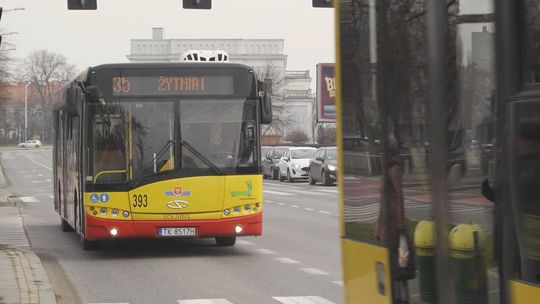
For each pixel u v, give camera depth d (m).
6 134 147.25
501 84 3.42
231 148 15.03
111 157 14.73
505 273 3.38
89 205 14.68
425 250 4.05
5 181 53.06
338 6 5.14
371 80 4.66
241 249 16.81
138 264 14.67
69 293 11.70
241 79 15.09
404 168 4.26
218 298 11.16
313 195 37.28
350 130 4.98
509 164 3.36
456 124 3.76
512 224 3.35
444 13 3.85
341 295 11.27
